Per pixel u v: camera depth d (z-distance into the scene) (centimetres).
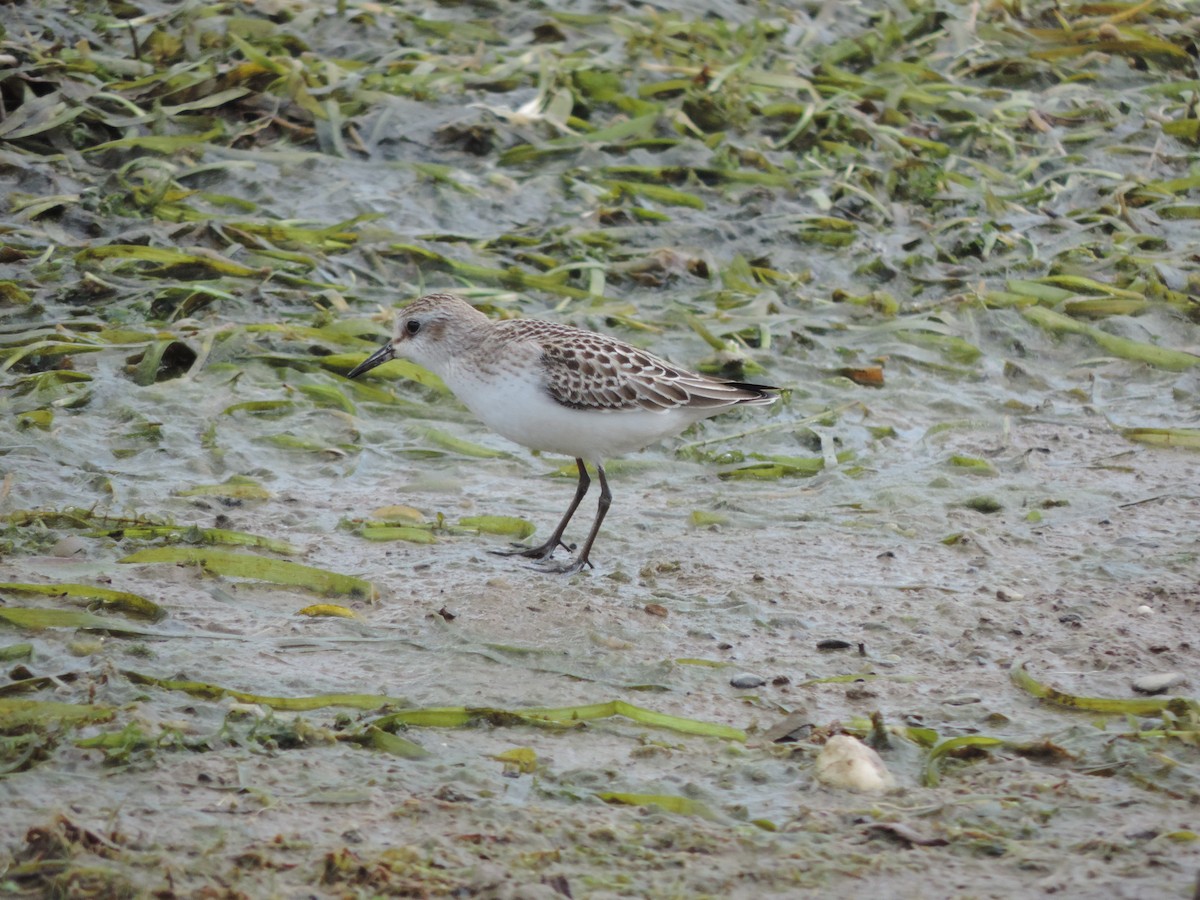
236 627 989
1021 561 1166
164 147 1728
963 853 752
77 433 1296
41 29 1878
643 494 1300
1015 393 1536
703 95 1939
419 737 855
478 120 1853
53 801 758
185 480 1252
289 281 1572
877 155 1928
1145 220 1855
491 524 1199
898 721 902
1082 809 796
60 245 1580
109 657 922
